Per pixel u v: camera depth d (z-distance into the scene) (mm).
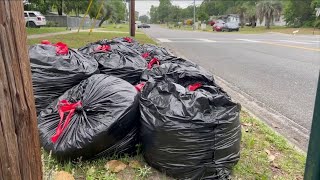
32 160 1132
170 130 2145
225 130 2209
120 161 2420
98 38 13523
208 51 11453
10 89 1014
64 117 2400
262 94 5113
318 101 1111
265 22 50031
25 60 1046
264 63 8633
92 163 2391
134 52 4004
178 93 2293
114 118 2303
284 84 5902
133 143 2510
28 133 1096
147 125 2281
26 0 20938
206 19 67375
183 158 2170
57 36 14047
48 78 2861
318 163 1133
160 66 3312
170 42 15039
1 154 1037
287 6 46250
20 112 1052
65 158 2295
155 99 2355
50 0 32531
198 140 2135
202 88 2561
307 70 7512
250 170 2412
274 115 4004
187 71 2846
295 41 17547
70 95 2664
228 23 37375
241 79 6359
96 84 2602
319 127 1115
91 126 2293
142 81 3230
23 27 1028
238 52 11305
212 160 2195
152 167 2398
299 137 3283
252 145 2805
